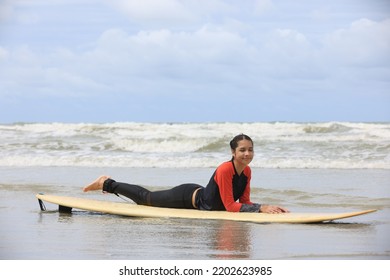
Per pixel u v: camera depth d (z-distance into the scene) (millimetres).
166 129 45312
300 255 9070
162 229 11148
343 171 23234
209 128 46812
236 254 9148
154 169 24516
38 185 18203
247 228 11227
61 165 26812
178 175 21688
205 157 28359
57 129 45969
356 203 14602
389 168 24469
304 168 24797
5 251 9453
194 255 9070
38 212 13500
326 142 32062
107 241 10094
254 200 15133
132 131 42750
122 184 13500
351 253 9156
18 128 46438
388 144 30484
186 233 10742
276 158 26438
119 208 13039
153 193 13242
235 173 12367
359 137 35219
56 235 10656
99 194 16484
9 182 19312
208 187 12641
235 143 12195
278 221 11781
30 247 9688
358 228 11312
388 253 9164
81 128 45594
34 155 29672
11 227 11484
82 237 10445
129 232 10898
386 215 12977
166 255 9102
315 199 15258
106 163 26844
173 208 13023
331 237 10359
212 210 12695
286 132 42750
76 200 13719
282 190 16734
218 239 10242
